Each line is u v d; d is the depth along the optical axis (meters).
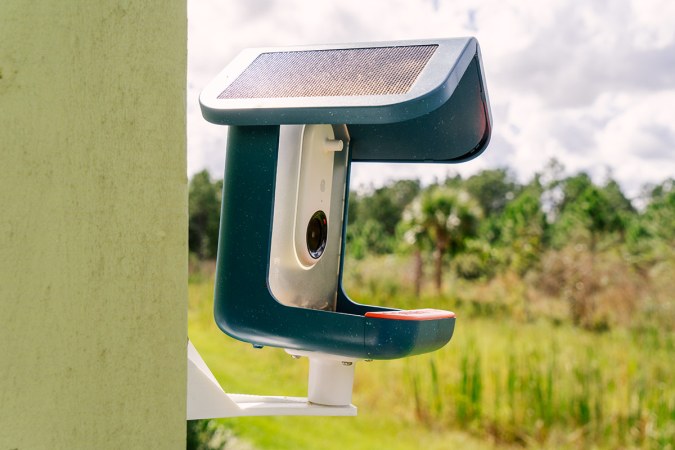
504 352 9.45
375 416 8.90
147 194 1.31
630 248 11.19
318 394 1.93
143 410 1.31
